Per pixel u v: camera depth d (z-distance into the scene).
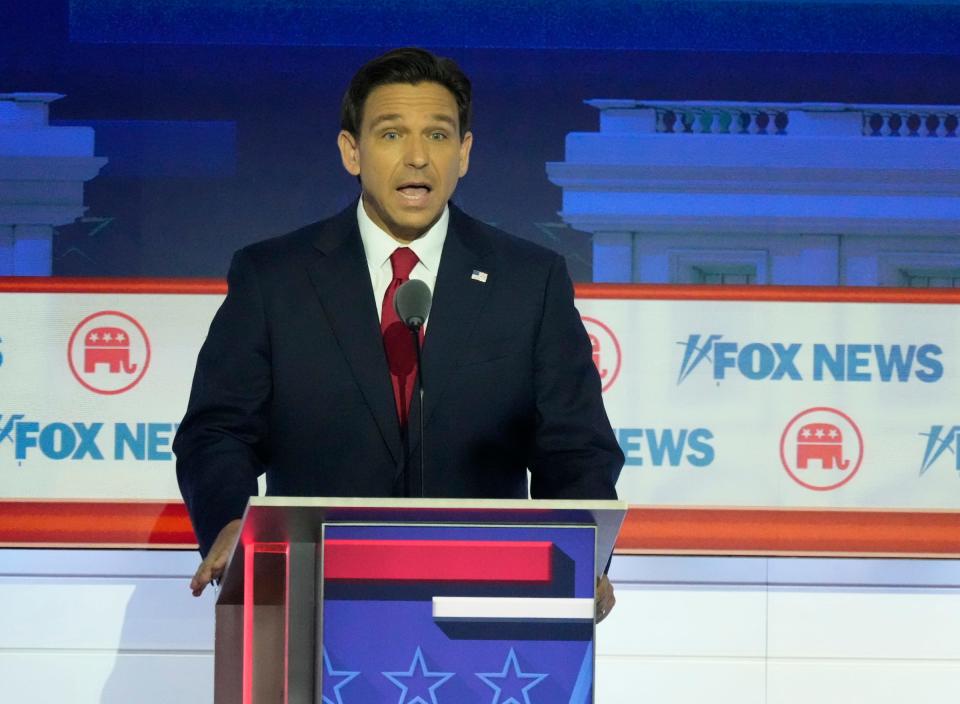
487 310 8.61
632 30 13.23
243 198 13.08
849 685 12.98
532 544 6.02
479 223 9.12
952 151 13.18
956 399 13.09
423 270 8.76
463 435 8.40
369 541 5.96
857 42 13.22
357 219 8.95
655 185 13.16
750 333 13.06
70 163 13.00
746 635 12.99
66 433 12.88
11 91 13.02
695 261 13.15
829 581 13.05
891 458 13.07
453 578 5.98
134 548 12.86
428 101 8.34
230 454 8.01
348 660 5.91
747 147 13.16
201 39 13.12
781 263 13.12
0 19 13.05
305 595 6.24
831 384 13.09
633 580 13.03
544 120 13.20
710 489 13.01
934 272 13.14
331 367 8.48
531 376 8.66
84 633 12.87
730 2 13.25
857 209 13.15
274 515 5.75
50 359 12.90
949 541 13.04
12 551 12.88
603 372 13.02
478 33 13.24
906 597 13.05
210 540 7.37
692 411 13.02
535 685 5.95
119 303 12.94
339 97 13.16
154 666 12.88
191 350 12.95
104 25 13.10
